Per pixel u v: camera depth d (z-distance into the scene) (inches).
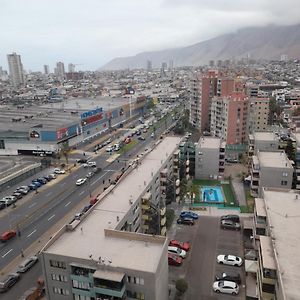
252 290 2509.8
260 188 3946.9
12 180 4763.8
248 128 6692.9
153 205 3275.1
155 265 2020.2
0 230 3479.3
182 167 4694.9
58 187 4645.7
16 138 6353.3
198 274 2795.3
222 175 5014.8
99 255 2134.6
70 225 2459.4
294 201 2866.6
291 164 4008.4
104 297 2028.8
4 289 2564.0
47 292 2239.2
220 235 3390.7
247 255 2920.8
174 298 2511.1
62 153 6195.9
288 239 2261.3
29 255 3009.4
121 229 2608.3
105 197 3004.4
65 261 2122.3
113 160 5895.7
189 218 3654.0
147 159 4052.7
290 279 1862.7
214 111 7239.2
